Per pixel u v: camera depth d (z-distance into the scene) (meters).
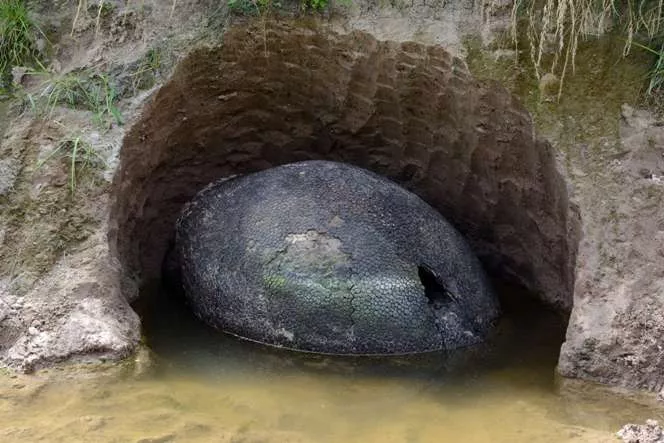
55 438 3.58
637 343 4.09
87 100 4.91
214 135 5.41
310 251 4.50
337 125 5.44
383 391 4.17
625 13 4.66
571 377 4.16
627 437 3.66
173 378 4.22
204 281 4.77
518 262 5.20
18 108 4.95
